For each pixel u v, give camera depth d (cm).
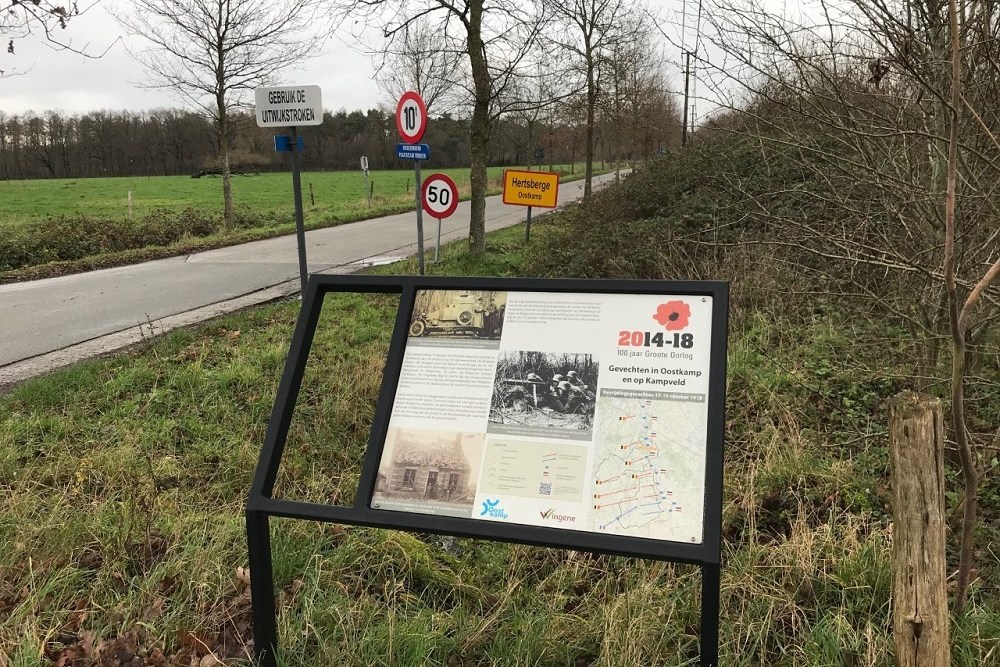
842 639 252
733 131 434
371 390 563
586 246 1030
